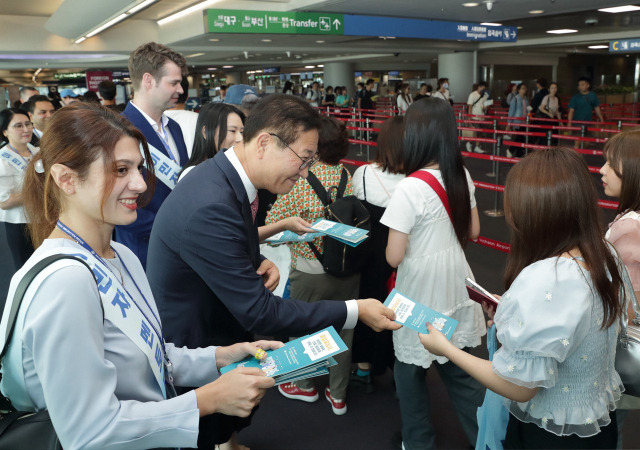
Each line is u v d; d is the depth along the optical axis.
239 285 1.54
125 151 1.08
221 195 1.53
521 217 1.35
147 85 2.64
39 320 0.93
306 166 1.61
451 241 2.18
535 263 1.31
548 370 1.25
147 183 1.21
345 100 18.73
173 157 2.75
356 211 2.49
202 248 1.51
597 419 1.38
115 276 1.13
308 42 14.23
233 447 2.41
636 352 1.50
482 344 3.42
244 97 3.86
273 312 1.56
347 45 15.83
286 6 10.22
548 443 1.39
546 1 9.50
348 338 2.72
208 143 2.46
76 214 1.10
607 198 5.89
